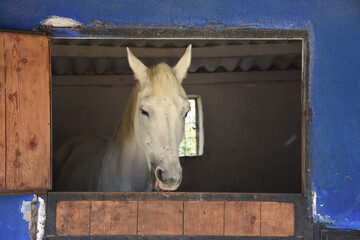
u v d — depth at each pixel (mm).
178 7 2559
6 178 2332
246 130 5844
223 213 2463
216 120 5820
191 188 5758
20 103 2371
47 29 2502
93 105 5785
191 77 5781
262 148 5855
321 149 2533
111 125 5797
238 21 2564
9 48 2344
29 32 2428
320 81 2545
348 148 2533
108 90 5789
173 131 2314
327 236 2504
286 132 5844
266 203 2482
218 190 5805
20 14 2484
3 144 2332
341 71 2549
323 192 2521
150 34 2555
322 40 2551
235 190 5820
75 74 5734
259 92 5840
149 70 2490
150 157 2398
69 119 5773
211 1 2562
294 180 5844
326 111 2541
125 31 2545
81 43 4848
